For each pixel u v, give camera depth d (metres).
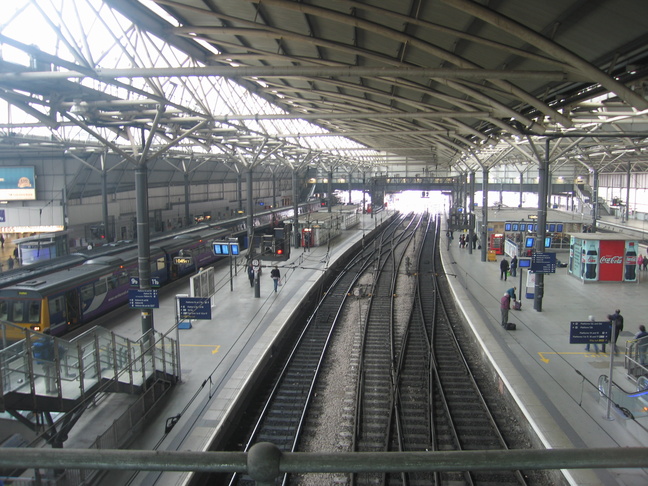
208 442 13.51
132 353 16.09
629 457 2.25
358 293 34.25
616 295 29.66
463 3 10.50
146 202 19.55
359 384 18.52
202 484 12.50
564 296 29.42
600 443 13.03
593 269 32.88
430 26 12.06
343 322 27.67
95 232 46.88
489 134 30.81
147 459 2.27
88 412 15.72
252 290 31.78
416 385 19.19
